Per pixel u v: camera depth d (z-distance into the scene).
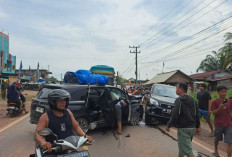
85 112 6.57
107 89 7.32
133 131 7.68
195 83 30.12
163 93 9.83
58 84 6.72
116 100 7.46
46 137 2.76
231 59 26.44
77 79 7.23
